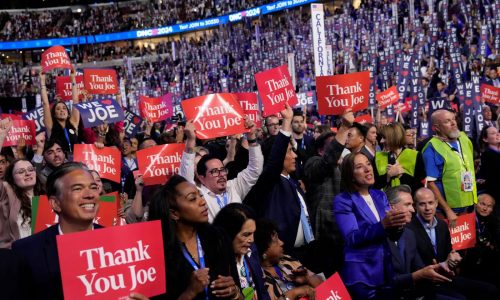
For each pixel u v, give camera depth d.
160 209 3.43
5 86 39.34
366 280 4.53
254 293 3.96
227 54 34.06
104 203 4.88
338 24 23.20
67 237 2.72
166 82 34.31
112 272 2.79
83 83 10.32
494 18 15.09
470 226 5.80
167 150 5.92
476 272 6.21
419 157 6.18
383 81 14.23
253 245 4.20
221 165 4.91
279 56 25.03
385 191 5.18
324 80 6.04
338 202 4.70
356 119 9.64
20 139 7.77
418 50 13.02
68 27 47.94
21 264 2.92
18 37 47.31
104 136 8.53
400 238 5.09
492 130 6.88
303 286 4.19
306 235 5.39
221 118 5.55
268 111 6.20
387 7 22.92
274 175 5.15
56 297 2.92
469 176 6.14
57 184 3.04
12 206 4.93
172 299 3.32
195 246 3.51
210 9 43.66
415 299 4.80
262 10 38.41
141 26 47.41
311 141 7.93
